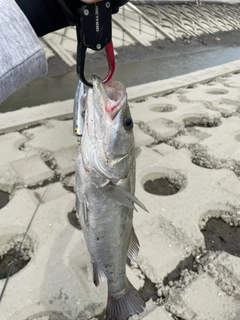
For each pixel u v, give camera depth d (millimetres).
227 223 709
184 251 610
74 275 550
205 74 1784
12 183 810
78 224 681
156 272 562
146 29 2674
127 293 447
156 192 814
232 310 500
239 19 3686
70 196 751
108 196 375
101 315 501
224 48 2896
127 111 386
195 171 840
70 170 870
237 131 1072
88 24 319
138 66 2158
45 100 1521
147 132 1079
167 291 539
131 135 393
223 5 3828
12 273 590
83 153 371
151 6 3049
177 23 2996
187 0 3438
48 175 843
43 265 567
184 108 1262
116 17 2602
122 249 421
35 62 324
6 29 303
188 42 2793
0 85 302
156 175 863
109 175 380
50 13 344
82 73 343
